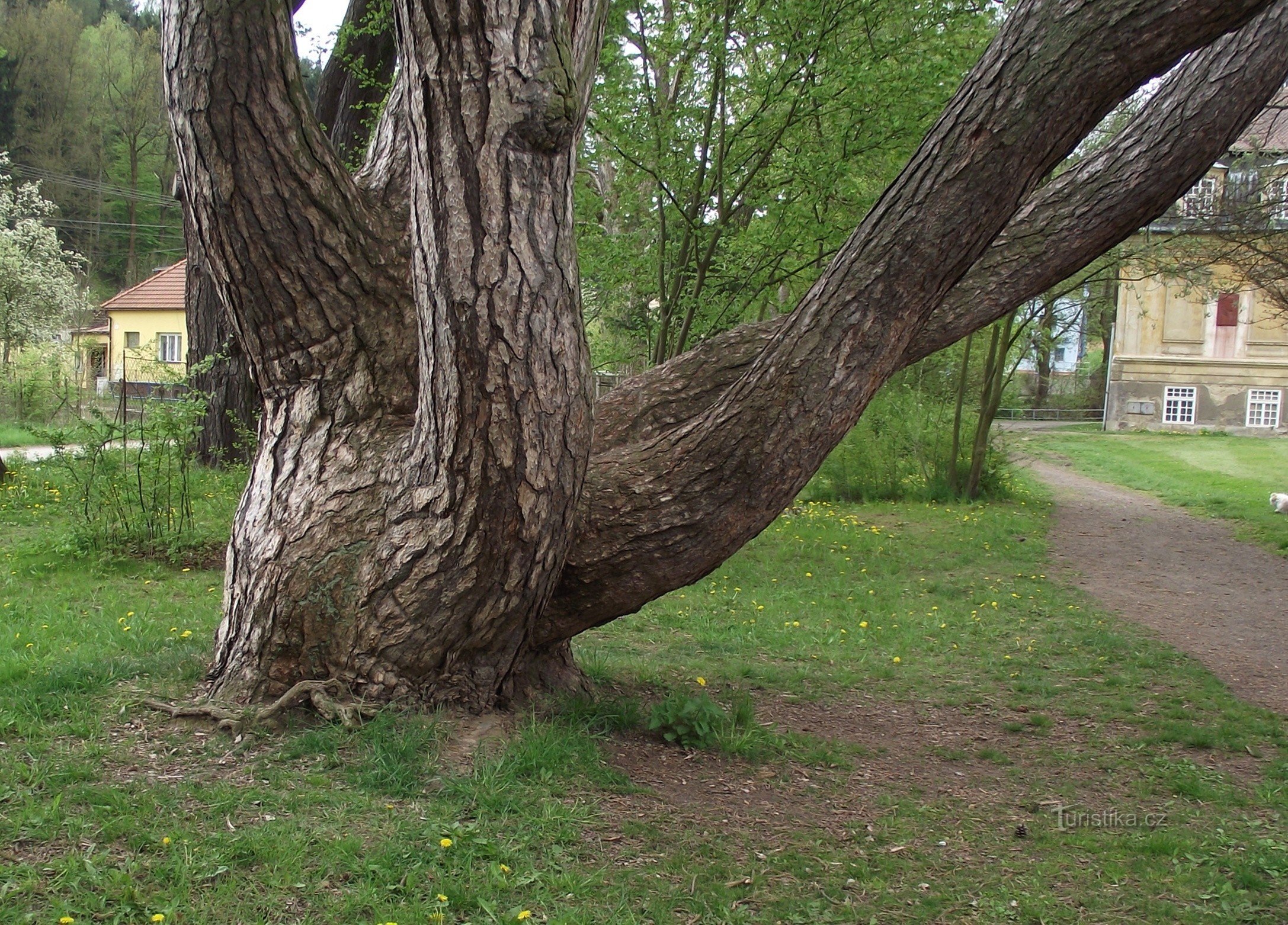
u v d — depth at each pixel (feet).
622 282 39.47
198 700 14.16
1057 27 12.11
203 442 47.16
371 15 39.17
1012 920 10.84
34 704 13.96
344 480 13.89
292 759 12.55
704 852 11.70
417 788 12.07
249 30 11.89
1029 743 18.20
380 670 13.76
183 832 10.47
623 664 21.13
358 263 13.70
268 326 13.73
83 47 159.74
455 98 11.30
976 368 66.95
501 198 11.58
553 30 11.50
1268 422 118.32
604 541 14.40
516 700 15.31
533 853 11.01
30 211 119.24
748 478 14.17
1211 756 17.78
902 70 33.94
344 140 42.75
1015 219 15.26
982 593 33.45
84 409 75.72
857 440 61.52
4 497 38.63
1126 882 12.01
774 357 14.03
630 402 16.53
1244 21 11.93
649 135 35.42
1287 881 12.16
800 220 36.11
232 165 12.47
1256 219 47.52
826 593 32.48
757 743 16.10
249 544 14.26
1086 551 43.68
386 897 9.73
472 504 12.79
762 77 34.30
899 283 13.24
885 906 10.90
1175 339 120.16
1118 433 119.96
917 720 19.42
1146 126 14.82
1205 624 29.81
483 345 11.91
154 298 127.75
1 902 8.93
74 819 10.54
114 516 30.76
